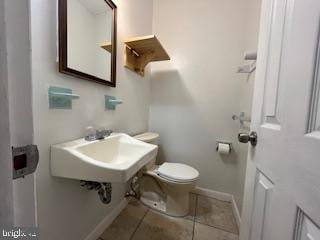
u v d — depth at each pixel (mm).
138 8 1758
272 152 607
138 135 1843
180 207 1602
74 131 1048
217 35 1904
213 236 1397
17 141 298
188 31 2002
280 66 601
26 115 306
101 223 1363
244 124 1589
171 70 2096
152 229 1440
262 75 744
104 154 1157
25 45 294
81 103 1096
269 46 698
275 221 568
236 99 1886
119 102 1383
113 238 1331
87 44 1105
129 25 1609
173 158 2148
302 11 475
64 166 872
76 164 850
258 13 1343
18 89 291
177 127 2111
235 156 1917
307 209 414
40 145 841
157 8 2105
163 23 2090
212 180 2021
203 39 1956
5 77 270
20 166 306
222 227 1506
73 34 996
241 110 1829
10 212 288
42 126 847
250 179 813
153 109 2188
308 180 415
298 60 484
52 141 905
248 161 850
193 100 2037
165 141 2166
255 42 1407
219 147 1859
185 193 1604
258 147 737
